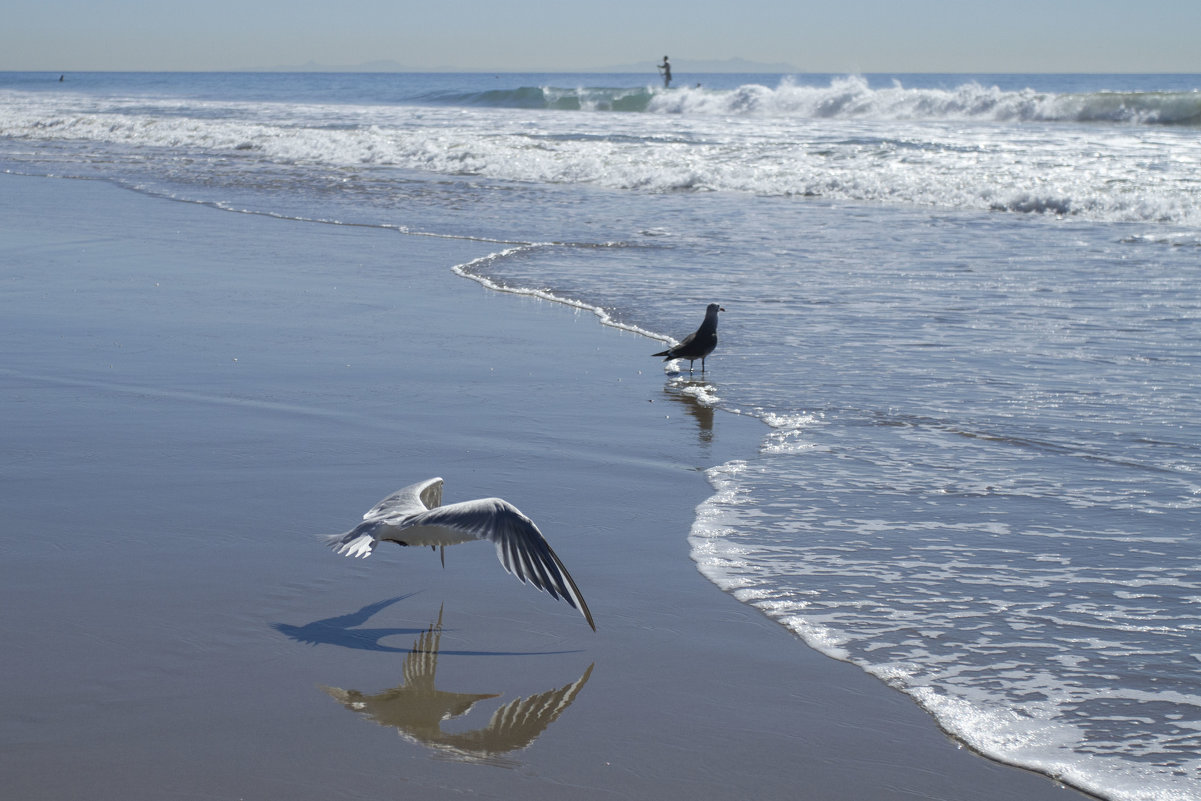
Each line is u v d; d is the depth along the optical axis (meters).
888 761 4.32
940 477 7.80
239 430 8.69
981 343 11.80
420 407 9.43
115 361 10.72
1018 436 8.73
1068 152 29.98
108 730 4.46
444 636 5.39
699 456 8.29
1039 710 4.69
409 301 13.89
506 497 7.36
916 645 5.31
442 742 4.41
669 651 5.26
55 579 5.94
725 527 6.87
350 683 4.89
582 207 23.11
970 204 23.25
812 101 54.03
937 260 16.94
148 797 3.99
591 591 5.95
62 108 59.16
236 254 17.11
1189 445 8.44
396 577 6.11
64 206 22.38
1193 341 11.73
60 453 8.06
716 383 10.38
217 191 25.30
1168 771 4.21
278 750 4.33
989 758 4.33
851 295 14.34
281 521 6.82
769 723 4.60
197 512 6.95
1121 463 8.07
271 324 12.45
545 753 4.34
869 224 20.78
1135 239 18.78
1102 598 5.83
